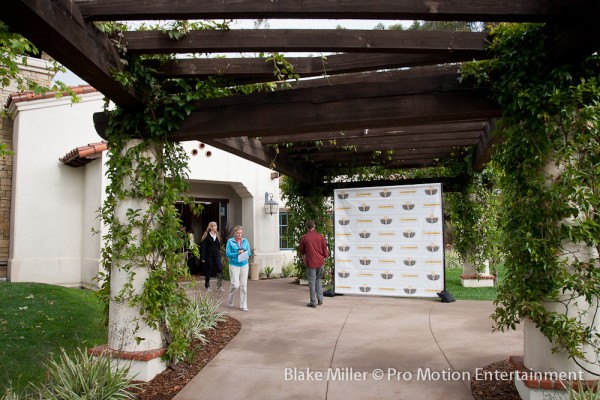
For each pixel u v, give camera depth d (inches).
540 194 145.0
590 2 116.0
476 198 415.2
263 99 178.9
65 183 402.6
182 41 150.6
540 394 141.0
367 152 365.4
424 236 362.9
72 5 124.4
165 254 184.9
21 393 153.9
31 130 391.5
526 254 148.1
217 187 561.9
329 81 203.0
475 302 343.3
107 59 145.7
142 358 174.1
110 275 188.2
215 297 334.6
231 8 124.3
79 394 150.6
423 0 123.0
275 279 510.3
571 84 144.2
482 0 123.8
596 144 139.3
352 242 386.3
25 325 235.5
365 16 125.5
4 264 397.7
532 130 148.3
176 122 184.9
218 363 196.2
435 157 382.3
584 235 138.5
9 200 408.5
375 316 290.4
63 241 397.7
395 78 197.8
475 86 161.2
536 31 144.6
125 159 182.2
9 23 112.7
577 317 141.6
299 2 123.1
